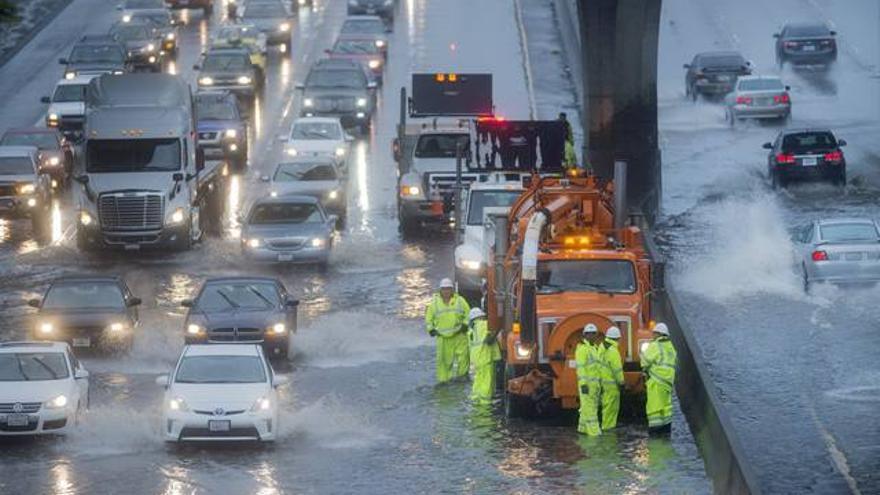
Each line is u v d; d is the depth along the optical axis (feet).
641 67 401.70
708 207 409.69
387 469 203.72
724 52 577.84
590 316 222.07
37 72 625.00
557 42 649.61
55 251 378.94
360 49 599.57
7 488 195.62
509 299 235.20
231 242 389.19
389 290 329.52
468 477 199.00
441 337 252.42
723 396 233.14
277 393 225.15
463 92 416.46
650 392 216.74
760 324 280.72
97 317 272.10
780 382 240.53
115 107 378.53
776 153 426.10
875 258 300.20
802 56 602.03
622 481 195.52
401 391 247.91
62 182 460.55
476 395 239.30
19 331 294.25
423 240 387.34
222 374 221.25
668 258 347.15
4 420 218.79
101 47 593.83
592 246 236.02
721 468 190.39
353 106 531.91
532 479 197.06
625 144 403.75
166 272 352.49
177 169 375.04
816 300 300.61
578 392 222.48
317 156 443.73
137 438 221.66
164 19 655.35
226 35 614.34
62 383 223.30
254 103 577.02
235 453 213.46
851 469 196.13
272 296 273.75
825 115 536.83
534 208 244.42
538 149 314.14
